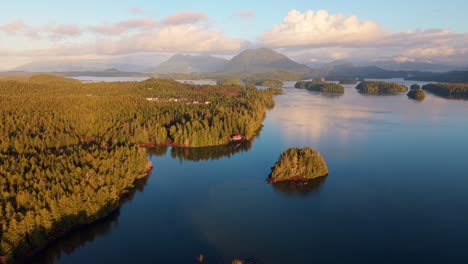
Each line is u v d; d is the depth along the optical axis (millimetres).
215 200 127375
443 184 142000
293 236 102500
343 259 91938
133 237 102812
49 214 98312
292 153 152875
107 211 113500
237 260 87625
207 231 105562
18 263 88812
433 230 106312
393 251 95625
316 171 149250
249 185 141875
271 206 122312
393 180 146250
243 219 113312
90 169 119625
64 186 107812
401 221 111750
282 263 90000
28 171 116938
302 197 129750
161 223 110938
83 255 94500
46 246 96125
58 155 138500
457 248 97062
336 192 134375
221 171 158750
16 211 95125
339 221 111875
